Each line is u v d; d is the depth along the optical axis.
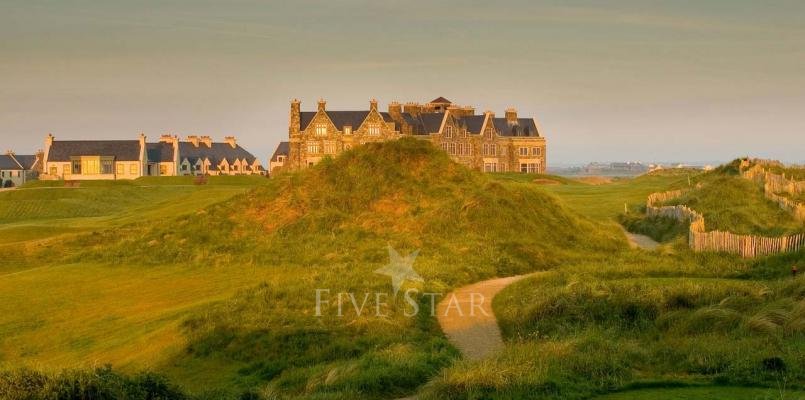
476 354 27.38
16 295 43.75
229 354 29.89
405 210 55.00
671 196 72.06
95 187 105.00
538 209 53.72
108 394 22.53
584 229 53.53
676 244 47.34
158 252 52.47
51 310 40.69
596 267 41.69
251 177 119.62
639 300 30.95
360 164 60.53
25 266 56.34
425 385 22.97
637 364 23.86
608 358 23.69
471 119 158.25
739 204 61.28
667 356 24.52
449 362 25.53
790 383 20.73
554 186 101.81
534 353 24.25
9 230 69.62
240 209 57.94
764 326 26.72
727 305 29.81
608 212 71.06
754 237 42.25
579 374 22.61
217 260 49.53
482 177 61.59
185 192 106.19
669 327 28.73
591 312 30.75
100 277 47.69
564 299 31.52
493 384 21.70
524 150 162.25
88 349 33.84
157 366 29.48
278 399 24.11
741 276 38.38
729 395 19.73
